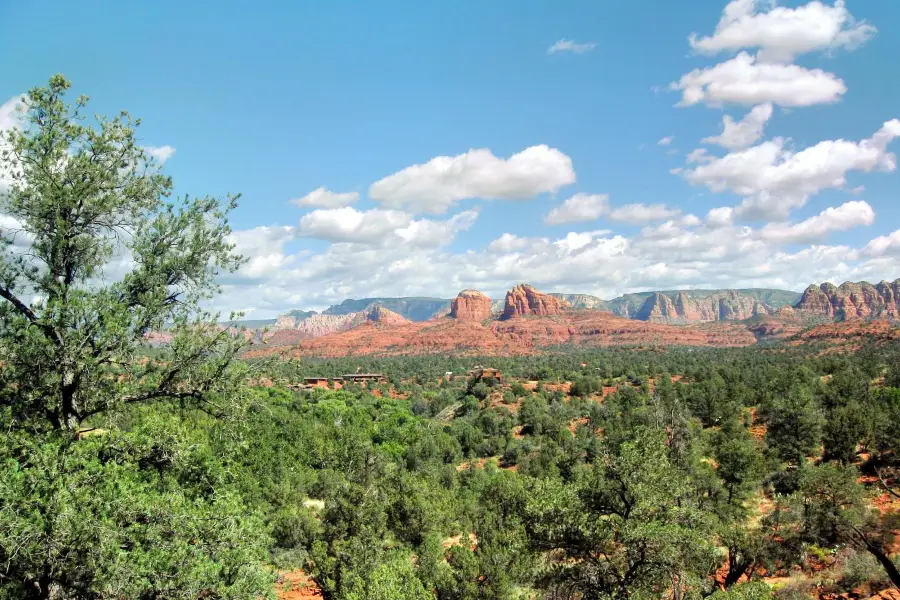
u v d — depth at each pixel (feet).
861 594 76.07
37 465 35.24
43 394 43.16
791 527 84.02
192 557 38.19
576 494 66.49
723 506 112.47
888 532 83.35
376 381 577.02
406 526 116.47
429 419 348.59
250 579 40.68
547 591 70.13
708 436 183.42
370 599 71.20
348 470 143.43
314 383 526.98
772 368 387.55
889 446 139.85
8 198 43.57
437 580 84.58
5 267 43.01
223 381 47.42
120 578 34.27
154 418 46.78
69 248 45.39
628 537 59.41
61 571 34.19
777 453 170.71
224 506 42.34
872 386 276.82
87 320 42.63
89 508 35.22
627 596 59.16
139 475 44.39
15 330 40.86
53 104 45.09
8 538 31.30
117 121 48.19
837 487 81.35
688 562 61.21
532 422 287.89
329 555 98.68
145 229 48.75
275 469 170.81
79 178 45.73
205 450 48.32
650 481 63.82
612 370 487.20
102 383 45.52
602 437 230.27
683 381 410.93
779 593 78.59
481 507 130.82
